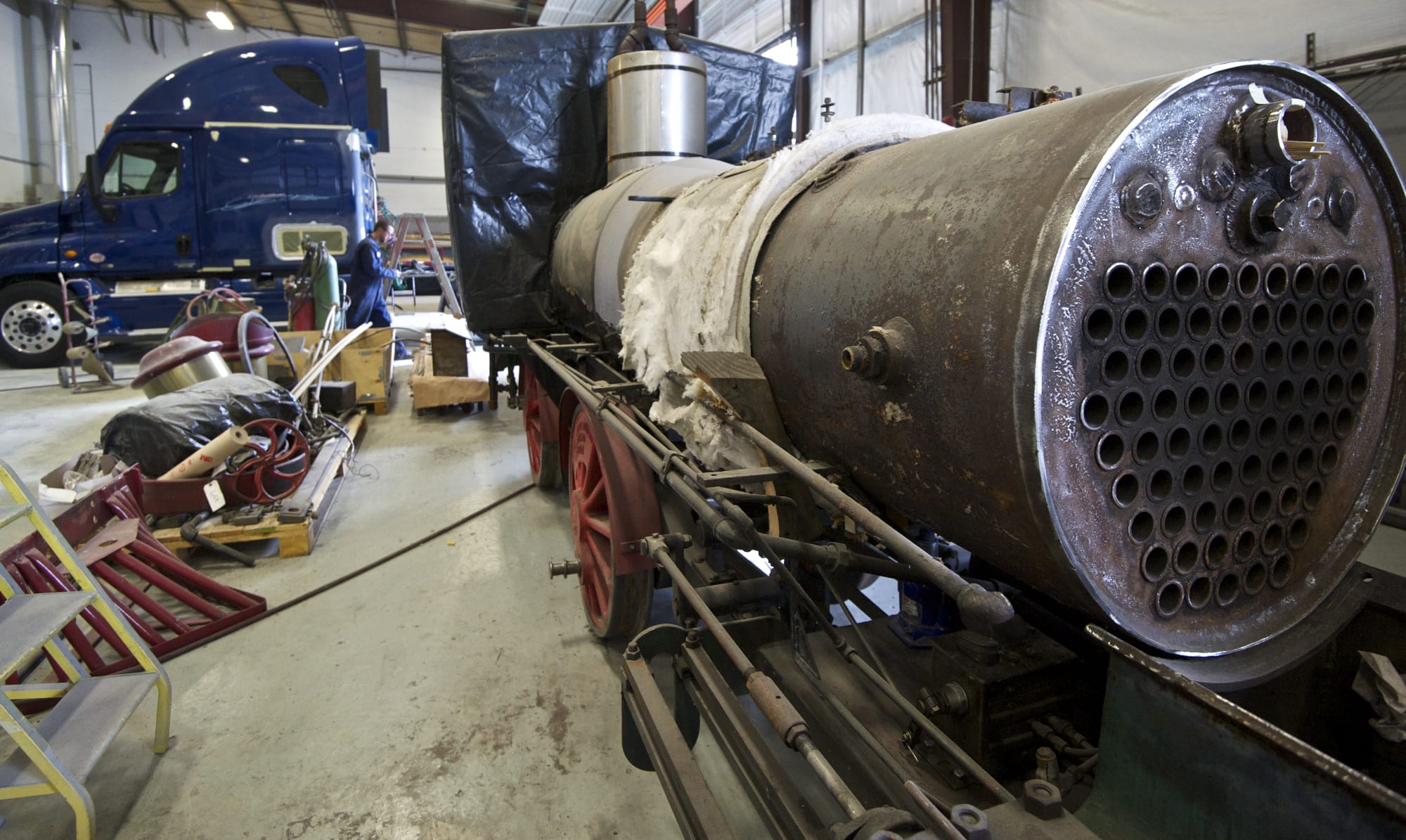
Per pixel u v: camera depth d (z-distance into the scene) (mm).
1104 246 867
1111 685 849
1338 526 1116
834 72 7320
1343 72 3350
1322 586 1097
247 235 7855
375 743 1942
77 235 7727
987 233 936
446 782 1803
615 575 2107
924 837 766
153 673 1898
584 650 2398
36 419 5664
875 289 1123
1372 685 1118
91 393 6762
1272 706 1107
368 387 5660
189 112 7578
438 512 3662
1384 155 1011
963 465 975
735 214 1611
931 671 1301
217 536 3051
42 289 7859
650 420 1937
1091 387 880
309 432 4266
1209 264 927
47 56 15094
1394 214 1055
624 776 1824
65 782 1515
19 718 1477
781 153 1616
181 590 2488
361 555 3172
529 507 3750
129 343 10133
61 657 1880
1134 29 4305
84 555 2330
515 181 3766
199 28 17094
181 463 3066
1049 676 1141
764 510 1660
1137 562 947
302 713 2070
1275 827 672
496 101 3662
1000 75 5270
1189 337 928
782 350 1391
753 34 8930
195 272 7934
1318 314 1010
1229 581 1028
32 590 2055
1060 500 876
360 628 2537
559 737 1967
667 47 3732
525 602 2727
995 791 888
